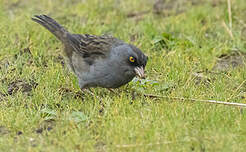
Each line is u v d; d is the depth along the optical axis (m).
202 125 9.54
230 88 11.78
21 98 11.07
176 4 17.53
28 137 9.39
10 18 15.97
